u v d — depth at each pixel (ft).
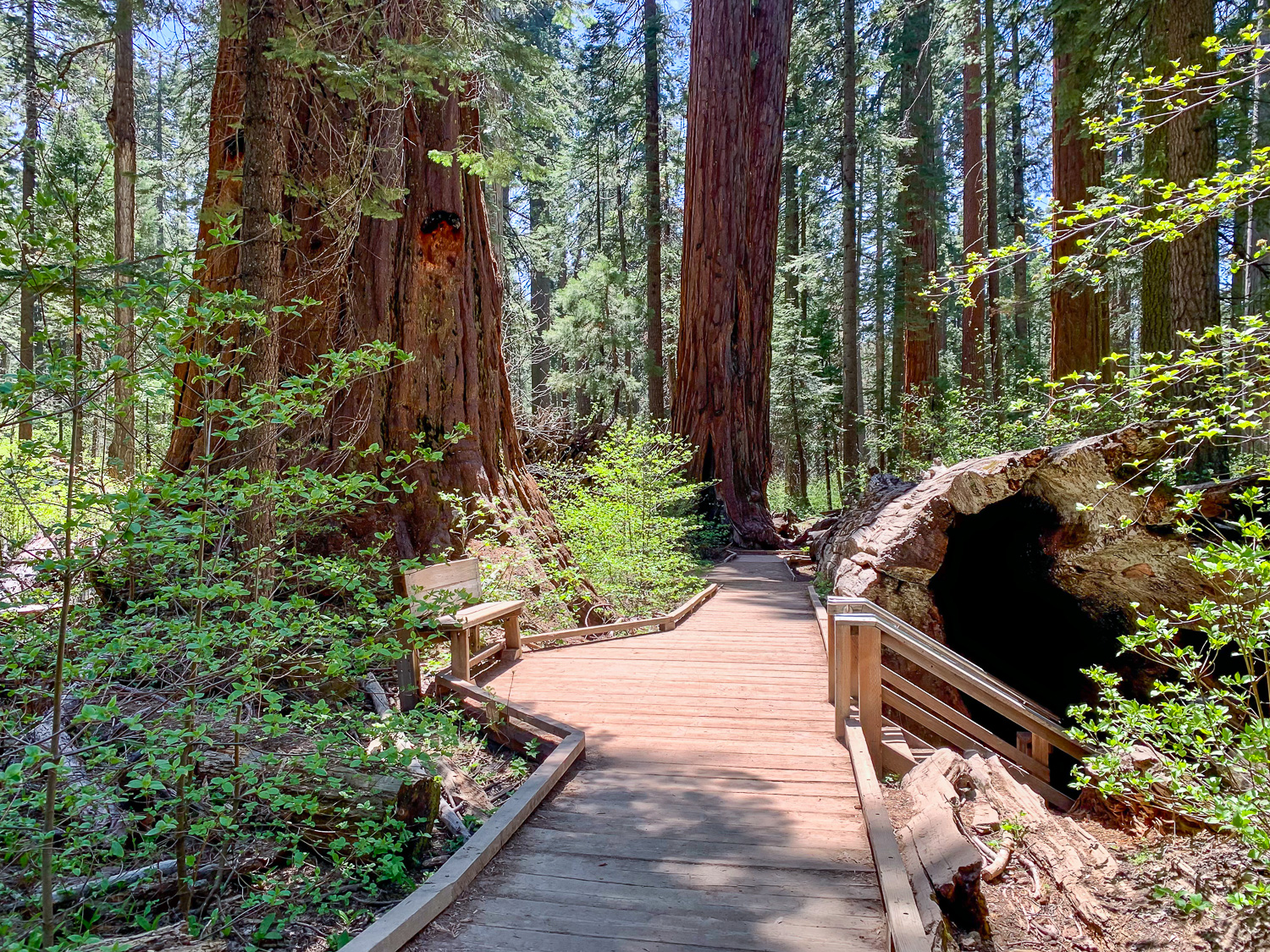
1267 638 12.68
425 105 26.84
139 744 10.66
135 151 44.24
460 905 9.98
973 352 66.03
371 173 22.04
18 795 10.41
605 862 11.08
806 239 99.19
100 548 9.96
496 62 24.41
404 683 16.83
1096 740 14.26
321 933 10.30
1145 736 13.57
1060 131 42.83
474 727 15.37
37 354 9.38
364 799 12.32
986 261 16.31
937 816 11.74
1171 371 14.10
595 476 34.81
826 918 9.57
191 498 10.94
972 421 46.96
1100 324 42.16
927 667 16.56
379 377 24.54
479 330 28.25
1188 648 13.02
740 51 53.47
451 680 17.79
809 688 19.54
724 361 53.62
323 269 23.35
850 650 16.01
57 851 10.40
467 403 26.45
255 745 12.88
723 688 19.54
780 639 25.11
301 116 23.54
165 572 11.91
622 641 24.91
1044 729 16.71
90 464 12.42
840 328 96.48
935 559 20.38
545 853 11.38
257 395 11.75
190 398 19.60
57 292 9.55
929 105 73.46
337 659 11.76
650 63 67.77
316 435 22.36
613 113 82.28
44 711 11.96
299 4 21.47
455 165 26.89
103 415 10.28
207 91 32.91
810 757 14.99
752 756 15.12
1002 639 24.50
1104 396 16.11
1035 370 57.11
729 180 53.57
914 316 69.62
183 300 12.17
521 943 9.11
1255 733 11.33
